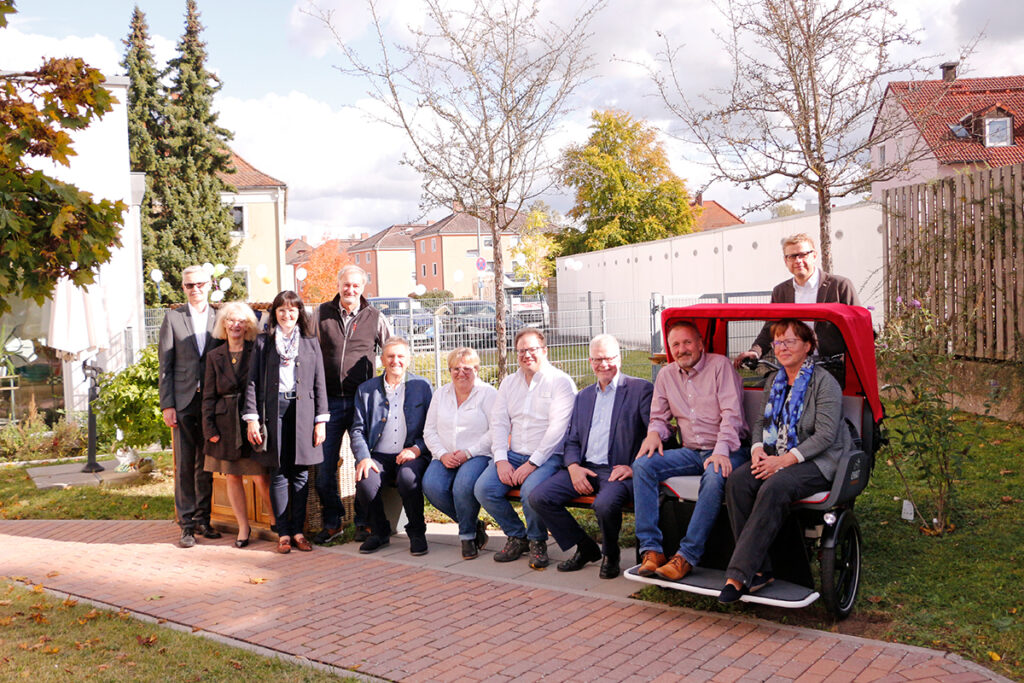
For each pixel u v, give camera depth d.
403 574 5.61
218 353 6.29
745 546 4.30
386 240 80.69
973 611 4.32
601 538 5.71
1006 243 9.02
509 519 5.82
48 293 4.52
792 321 4.70
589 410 5.64
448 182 9.40
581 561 5.55
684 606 4.71
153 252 28.91
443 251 69.69
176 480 6.71
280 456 6.19
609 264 25.23
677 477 4.95
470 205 9.54
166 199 29.44
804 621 4.41
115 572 5.87
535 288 39.09
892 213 11.16
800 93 8.66
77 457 11.05
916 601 4.52
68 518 7.74
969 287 9.60
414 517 6.11
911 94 9.15
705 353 5.22
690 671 3.86
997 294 9.21
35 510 8.08
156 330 14.87
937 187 10.25
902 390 5.89
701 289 18.78
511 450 5.97
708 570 4.82
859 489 4.63
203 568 5.91
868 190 9.41
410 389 6.44
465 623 4.62
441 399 6.21
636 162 45.38
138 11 29.86
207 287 6.84
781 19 8.52
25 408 12.26
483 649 4.24
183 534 6.58
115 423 8.91
